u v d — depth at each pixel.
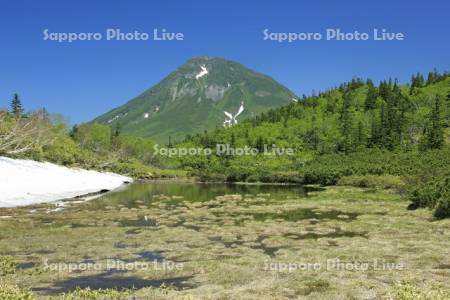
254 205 60.62
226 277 22.27
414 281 20.91
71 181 91.62
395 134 147.12
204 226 40.84
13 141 91.81
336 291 19.33
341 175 104.44
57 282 21.66
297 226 40.12
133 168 170.12
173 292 19.67
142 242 32.25
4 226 38.50
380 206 55.84
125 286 21.08
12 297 15.40
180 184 123.81
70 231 36.56
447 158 97.94
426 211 46.91
